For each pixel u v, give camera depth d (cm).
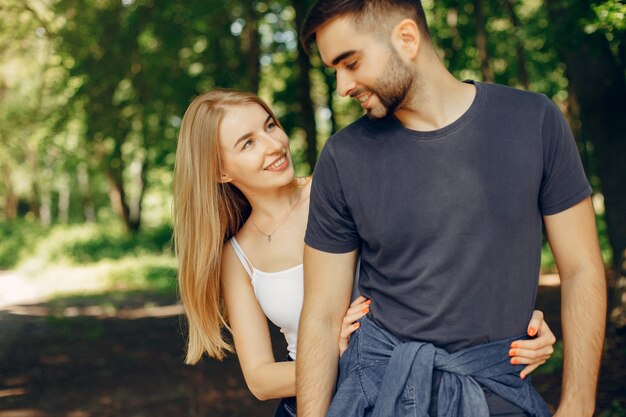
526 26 877
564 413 201
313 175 222
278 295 260
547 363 616
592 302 203
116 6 1525
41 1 1531
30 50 1683
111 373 812
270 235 263
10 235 3194
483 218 199
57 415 652
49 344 1039
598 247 209
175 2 1562
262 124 251
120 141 1867
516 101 205
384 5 198
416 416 198
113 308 1445
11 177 4247
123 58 1568
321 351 221
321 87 1989
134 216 2945
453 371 199
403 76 200
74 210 5041
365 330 216
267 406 638
